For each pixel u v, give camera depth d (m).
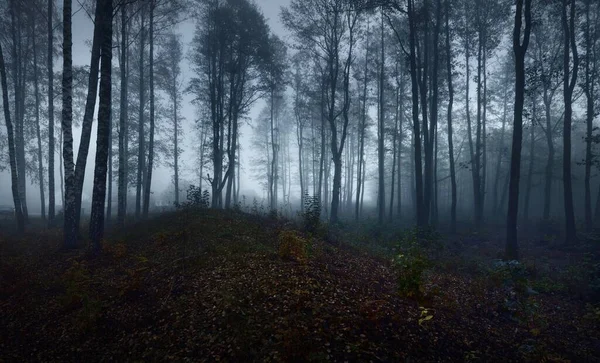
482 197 26.36
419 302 6.88
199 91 22.50
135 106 27.05
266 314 5.62
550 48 22.59
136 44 23.41
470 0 21.28
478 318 6.83
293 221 15.30
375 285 7.77
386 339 5.26
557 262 12.80
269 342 4.87
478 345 5.67
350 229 19.23
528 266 10.89
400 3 17.41
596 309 7.16
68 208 11.02
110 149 22.66
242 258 8.27
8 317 6.38
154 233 11.79
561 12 17.36
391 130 26.88
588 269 10.18
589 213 18.58
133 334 5.54
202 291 6.60
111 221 19.05
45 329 5.95
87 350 5.30
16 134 21.86
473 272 10.75
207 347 5.00
